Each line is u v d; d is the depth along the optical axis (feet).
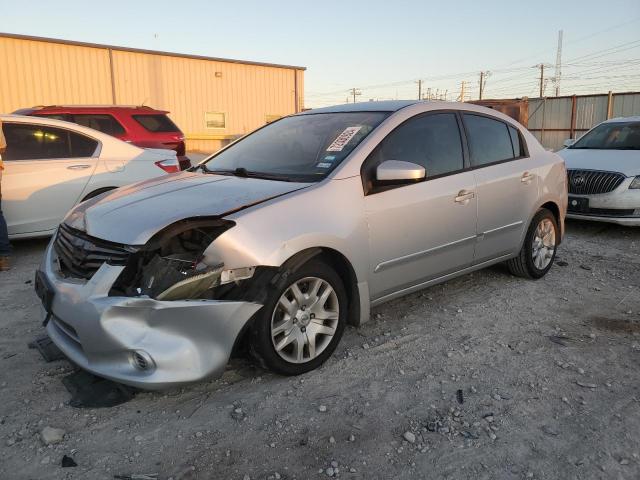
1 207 18.52
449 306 15.02
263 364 10.55
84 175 21.17
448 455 8.68
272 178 12.26
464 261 14.69
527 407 10.03
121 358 9.38
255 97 85.25
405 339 12.88
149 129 32.35
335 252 11.48
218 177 12.75
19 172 19.99
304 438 9.09
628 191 23.34
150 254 9.84
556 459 8.57
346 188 11.69
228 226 10.05
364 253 11.85
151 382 9.18
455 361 11.82
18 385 10.65
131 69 72.28
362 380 10.96
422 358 11.93
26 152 20.44
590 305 15.25
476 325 13.75
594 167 24.47
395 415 9.76
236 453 8.69
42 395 10.30
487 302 15.37
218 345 9.73
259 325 10.19
